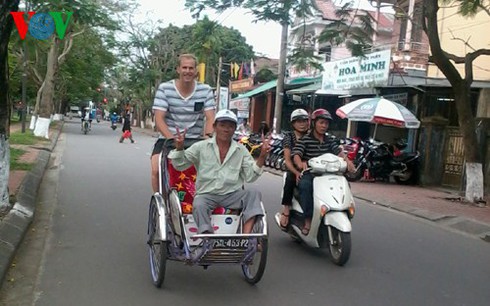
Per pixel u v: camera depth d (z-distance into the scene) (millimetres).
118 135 32906
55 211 8039
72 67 36000
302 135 6605
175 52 40312
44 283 4867
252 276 5074
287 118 27828
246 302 4645
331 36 10852
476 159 11656
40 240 6332
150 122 52000
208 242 4457
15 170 11141
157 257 5023
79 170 13234
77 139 25906
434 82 16359
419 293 5164
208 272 5477
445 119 15078
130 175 12766
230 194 4914
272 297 4805
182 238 4688
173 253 4883
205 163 4875
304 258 6242
